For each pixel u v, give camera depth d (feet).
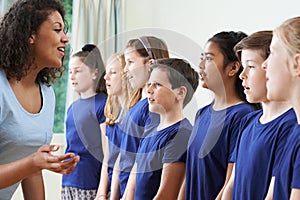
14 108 5.14
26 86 5.35
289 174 4.23
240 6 9.42
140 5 11.38
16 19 5.03
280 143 4.59
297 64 4.16
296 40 4.16
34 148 5.46
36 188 6.09
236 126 5.38
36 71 5.30
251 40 5.01
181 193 5.16
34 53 5.13
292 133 4.36
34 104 5.46
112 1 11.31
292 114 4.69
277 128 4.66
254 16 9.18
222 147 5.40
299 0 8.46
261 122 4.93
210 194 5.30
